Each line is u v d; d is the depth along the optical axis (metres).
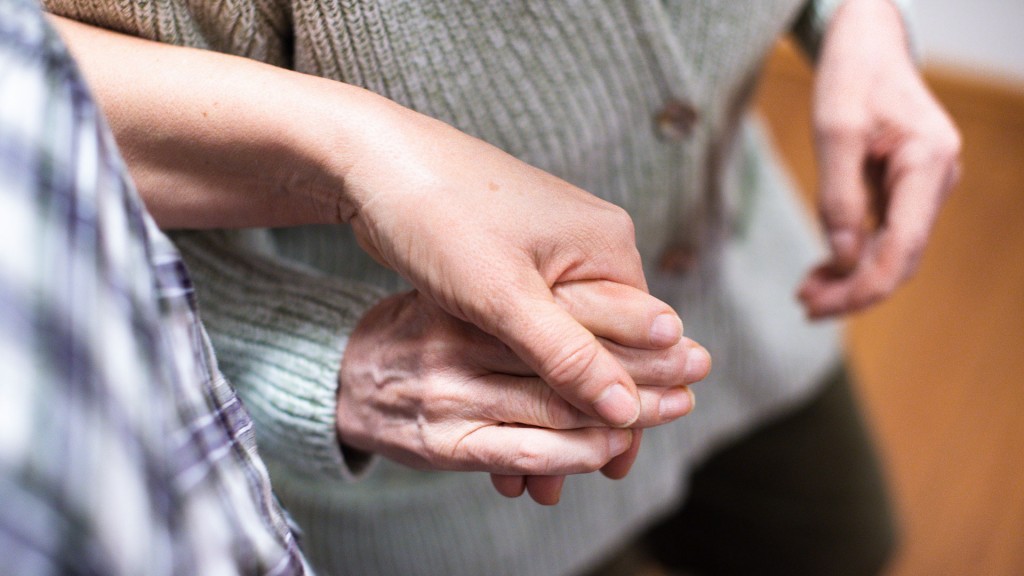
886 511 1.07
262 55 0.55
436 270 0.49
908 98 0.70
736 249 0.88
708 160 0.73
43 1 0.54
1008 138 1.98
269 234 0.65
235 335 0.59
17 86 0.37
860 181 0.71
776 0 0.67
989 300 1.77
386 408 0.55
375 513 0.74
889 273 0.70
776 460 1.01
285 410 0.58
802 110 2.03
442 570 0.79
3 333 0.35
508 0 0.56
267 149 0.51
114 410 0.36
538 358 0.48
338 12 0.52
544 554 0.84
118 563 0.35
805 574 1.10
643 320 0.50
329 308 0.57
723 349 0.87
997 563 1.42
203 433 0.41
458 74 0.57
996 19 1.94
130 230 0.39
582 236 0.50
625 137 0.65
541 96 0.59
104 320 0.36
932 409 1.62
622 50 0.60
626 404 0.49
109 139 0.39
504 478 0.55
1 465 0.33
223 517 0.40
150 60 0.52
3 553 0.33
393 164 0.50
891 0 0.74
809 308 0.74
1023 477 1.53
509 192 0.50
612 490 0.86
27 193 0.36
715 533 1.13
